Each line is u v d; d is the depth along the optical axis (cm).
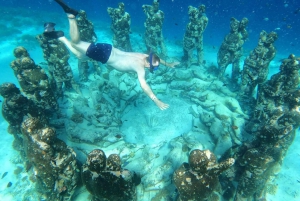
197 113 439
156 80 523
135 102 464
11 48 762
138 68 251
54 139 209
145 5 539
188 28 519
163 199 270
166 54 624
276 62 786
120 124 401
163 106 237
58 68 409
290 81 304
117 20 499
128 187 200
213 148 348
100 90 463
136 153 336
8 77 617
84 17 436
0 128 441
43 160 207
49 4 1939
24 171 351
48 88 326
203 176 188
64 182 229
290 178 335
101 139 348
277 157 237
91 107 428
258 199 281
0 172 356
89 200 259
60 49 399
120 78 510
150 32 559
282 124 234
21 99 278
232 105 434
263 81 419
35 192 312
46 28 273
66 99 438
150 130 411
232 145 326
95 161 179
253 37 1255
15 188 328
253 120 364
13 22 1002
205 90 487
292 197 311
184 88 499
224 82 543
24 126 198
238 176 261
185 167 198
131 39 884
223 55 513
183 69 561
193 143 331
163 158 327
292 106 243
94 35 474
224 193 278
